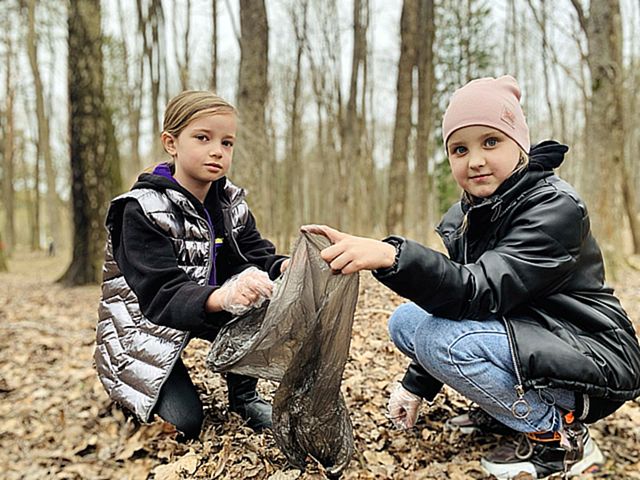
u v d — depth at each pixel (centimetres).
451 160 182
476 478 185
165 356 204
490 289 159
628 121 2123
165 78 1273
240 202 232
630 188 1220
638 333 393
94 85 789
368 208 1659
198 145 197
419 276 155
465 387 177
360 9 1259
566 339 166
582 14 883
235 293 168
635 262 1024
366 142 1630
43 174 2992
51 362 369
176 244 198
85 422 270
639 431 227
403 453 204
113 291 218
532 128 2277
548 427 176
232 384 220
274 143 1917
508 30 1647
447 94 1334
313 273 166
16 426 274
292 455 176
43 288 803
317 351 164
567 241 164
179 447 214
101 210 809
